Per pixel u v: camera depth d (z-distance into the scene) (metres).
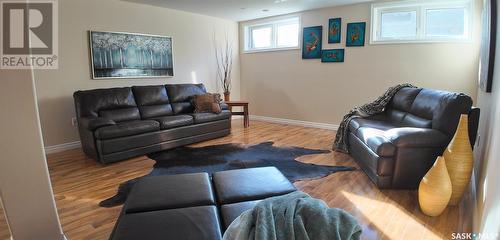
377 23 4.53
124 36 4.41
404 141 2.43
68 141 4.02
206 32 5.61
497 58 2.14
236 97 6.45
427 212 2.12
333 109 5.11
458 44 3.87
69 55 3.89
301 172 3.04
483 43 2.70
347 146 3.68
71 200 2.43
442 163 2.06
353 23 4.65
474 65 3.79
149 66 4.77
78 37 3.95
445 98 2.55
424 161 2.46
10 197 1.66
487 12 2.45
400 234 1.90
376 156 2.58
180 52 5.21
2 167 1.61
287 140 4.42
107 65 4.27
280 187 1.73
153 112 4.27
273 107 5.98
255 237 1.08
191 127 4.16
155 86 4.48
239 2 4.49
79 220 2.12
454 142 2.18
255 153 3.75
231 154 3.71
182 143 4.06
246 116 5.41
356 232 1.16
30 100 1.64
